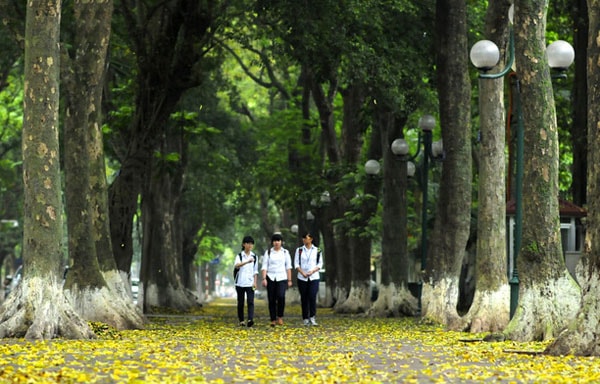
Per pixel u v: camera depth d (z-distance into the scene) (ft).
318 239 170.40
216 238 264.31
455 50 87.97
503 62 75.15
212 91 157.89
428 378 39.37
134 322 74.59
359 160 140.67
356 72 97.66
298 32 98.37
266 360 45.73
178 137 147.54
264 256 82.99
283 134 161.89
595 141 49.29
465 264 129.49
